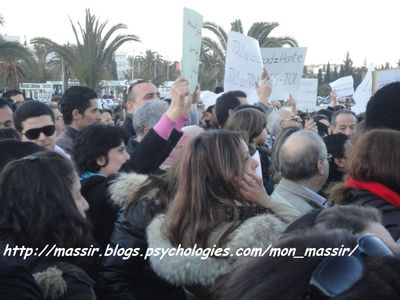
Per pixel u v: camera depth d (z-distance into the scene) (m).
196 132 3.47
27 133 3.72
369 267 0.89
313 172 3.04
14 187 1.93
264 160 4.42
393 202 2.22
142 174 2.84
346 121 5.88
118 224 2.52
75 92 4.92
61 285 1.78
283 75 7.00
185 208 2.22
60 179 1.99
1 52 26.31
